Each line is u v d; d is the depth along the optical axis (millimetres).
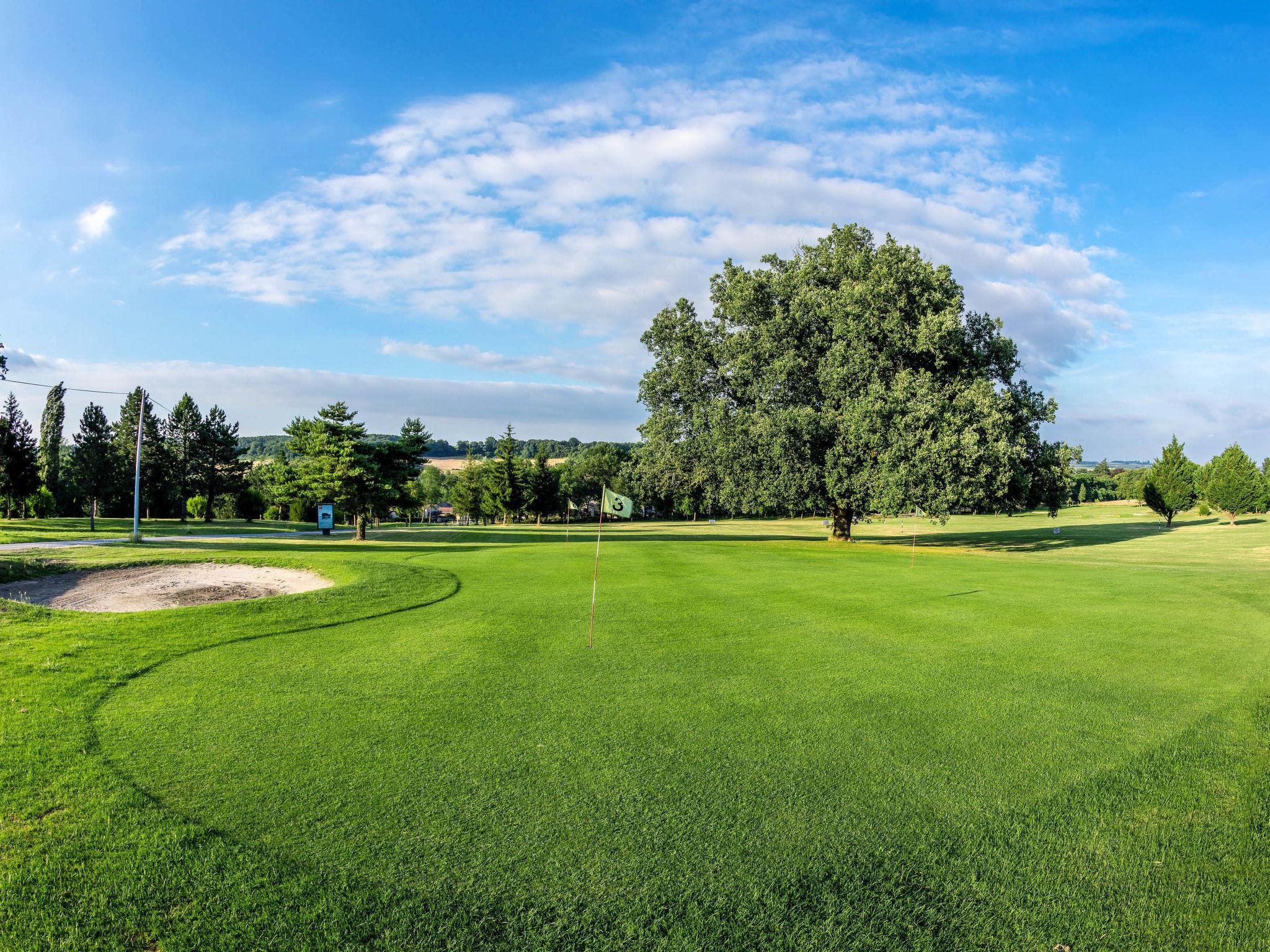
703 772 6426
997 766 6633
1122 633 12453
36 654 10094
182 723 7598
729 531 66062
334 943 4105
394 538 40844
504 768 6480
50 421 66812
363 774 6332
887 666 10070
